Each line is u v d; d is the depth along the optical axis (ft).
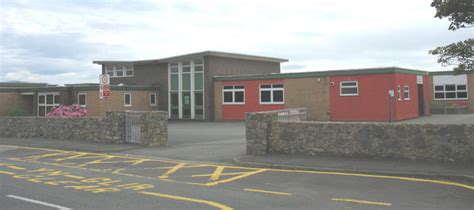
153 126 58.90
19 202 26.91
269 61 144.97
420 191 29.37
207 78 123.95
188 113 129.29
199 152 52.37
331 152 43.62
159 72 135.54
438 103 131.34
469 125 37.27
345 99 101.19
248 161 43.19
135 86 128.06
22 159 50.60
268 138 47.34
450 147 38.01
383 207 25.04
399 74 97.50
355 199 27.20
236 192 29.71
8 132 77.30
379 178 34.42
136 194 29.17
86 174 38.50
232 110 120.16
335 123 43.52
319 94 104.68
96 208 25.18
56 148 60.70
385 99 95.81
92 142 64.39
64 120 69.41
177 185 32.58
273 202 26.53
